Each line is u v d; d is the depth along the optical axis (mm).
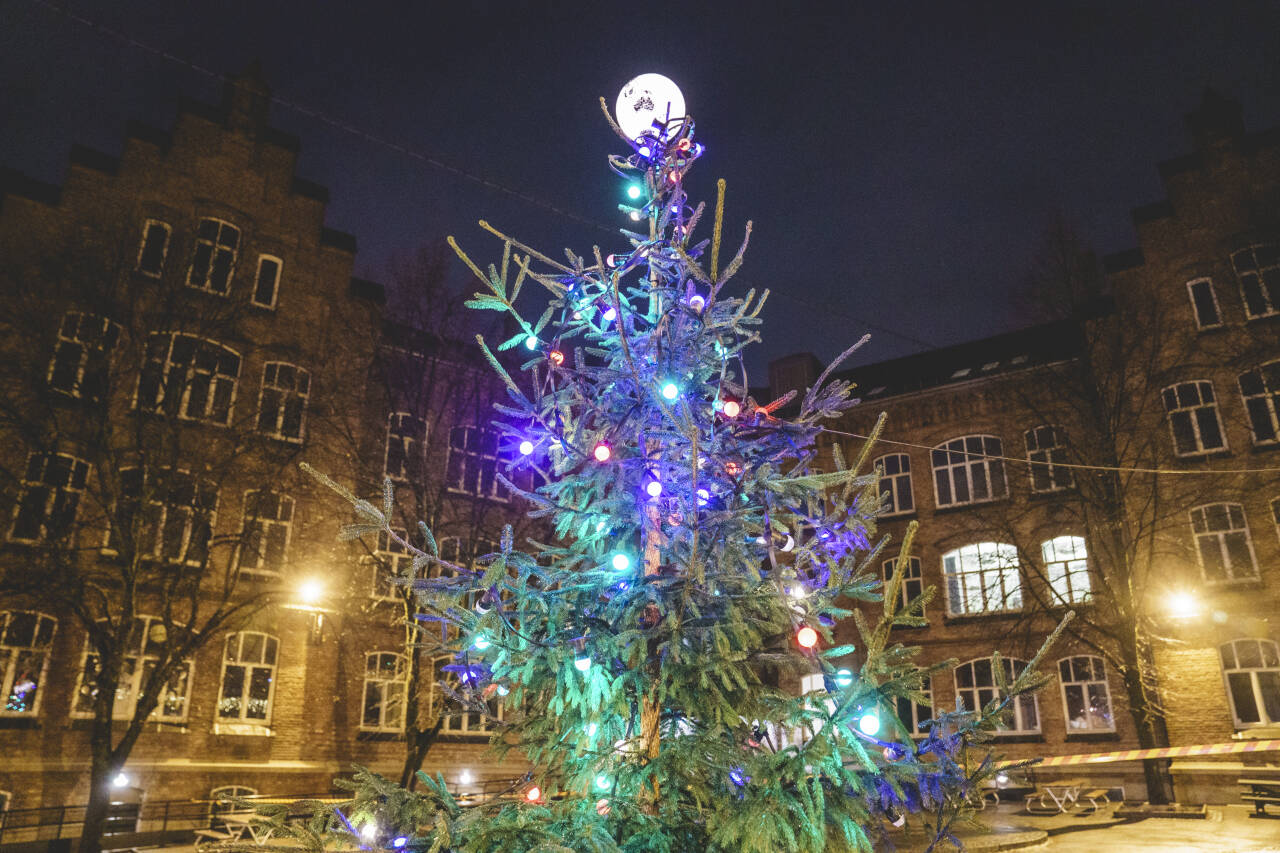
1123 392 21750
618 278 4320
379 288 24234
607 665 4133
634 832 3738
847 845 3594
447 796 3418
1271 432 22344
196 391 20453
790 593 4234
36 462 18141
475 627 3922
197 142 22500
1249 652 21297
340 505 21359
